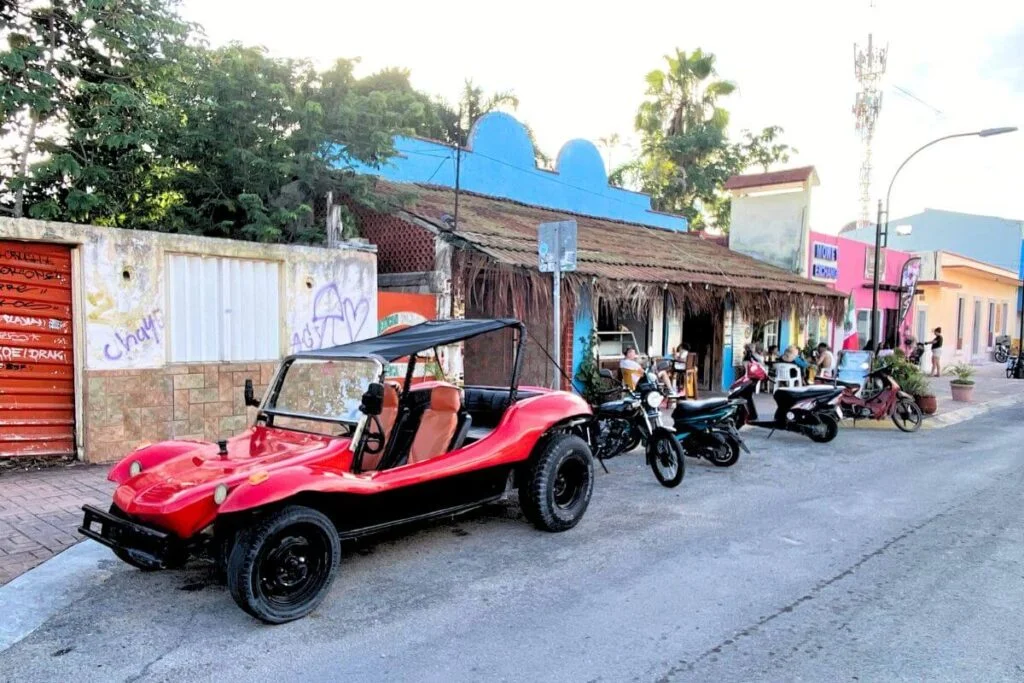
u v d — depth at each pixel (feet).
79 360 24.16
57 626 13.14
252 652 12.18
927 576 15.85
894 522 20.21
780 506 21.98
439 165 45.32
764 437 36.06
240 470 14.02
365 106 34.50
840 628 13.15
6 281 22.81
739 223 66.28
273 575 13.19
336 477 13.93
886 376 38.17
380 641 12.60
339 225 32.42
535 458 18.86
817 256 64.75
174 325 26.43
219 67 32.12
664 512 21.25
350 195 35.27
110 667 11.64
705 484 25.13
